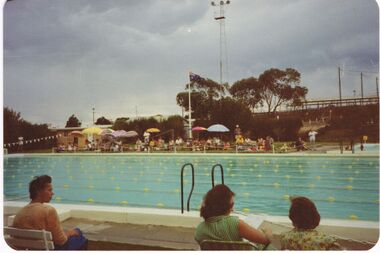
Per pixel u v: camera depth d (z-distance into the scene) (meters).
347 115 25.11
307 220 2.85
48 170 16.14
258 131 28.83
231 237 2.90
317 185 10.46
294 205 2.94
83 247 3.89
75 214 6.07
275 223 4.69
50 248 3.30
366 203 8.14
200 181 11.98
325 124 26.48
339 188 9.92
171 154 21.34
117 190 10.77
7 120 28.27
